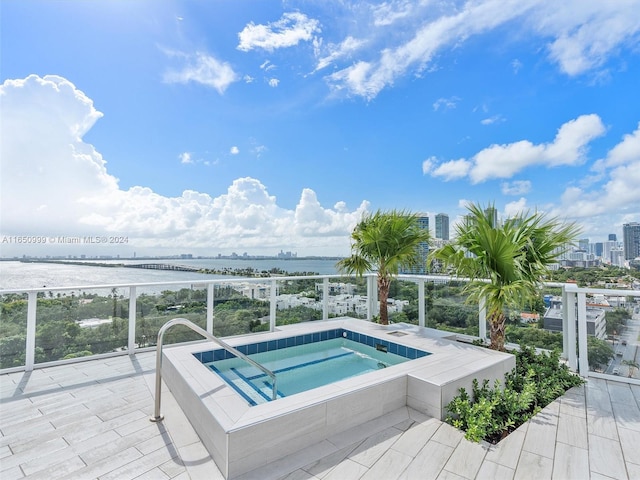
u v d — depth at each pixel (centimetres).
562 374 369
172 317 485
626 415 294
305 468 215
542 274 372
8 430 264
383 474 210
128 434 257
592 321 391
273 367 426
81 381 364
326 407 248
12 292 389
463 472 212
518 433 261
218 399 250
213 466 218
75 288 424
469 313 497
